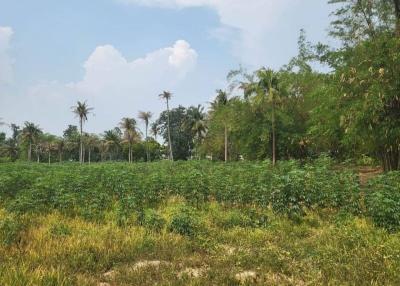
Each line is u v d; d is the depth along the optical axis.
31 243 9.16
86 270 7.79
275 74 32.31
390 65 16.72
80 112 65.69
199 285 6.87
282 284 6.88
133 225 11.30
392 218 10.47
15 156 93.81
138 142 78.38
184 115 90.50
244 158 39.84
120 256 8.62
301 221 11.99
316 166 19.45
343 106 18.97
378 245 8.50
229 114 36.78
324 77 20.78
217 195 14.68
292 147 34.16
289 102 33.66
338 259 7.98
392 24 19.16
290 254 8.42
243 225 11.59
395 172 15.29
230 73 35.50
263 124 34.16
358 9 19.59
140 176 17.42
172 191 15.70
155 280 7.25
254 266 7.86
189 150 88.69
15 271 6.89
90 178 16.45
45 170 25.67
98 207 13.09
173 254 8.74
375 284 6.65
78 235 9.77
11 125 107.94
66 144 89.94
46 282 6.71
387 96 16.59
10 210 12.30
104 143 85.75
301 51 33.16
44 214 12.43
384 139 18.02
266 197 13.12
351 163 26.42
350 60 18.66
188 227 10.69
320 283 6.75
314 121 24.11
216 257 8.43
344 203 12.71
